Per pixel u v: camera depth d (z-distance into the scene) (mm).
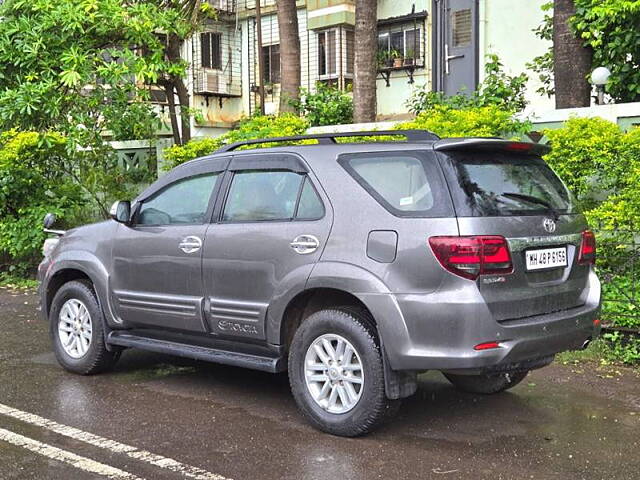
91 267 6203
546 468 4254
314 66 24250
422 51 20938
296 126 10570
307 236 4867
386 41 21891
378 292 4488
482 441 4699
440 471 4207
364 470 4223
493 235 4383
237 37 26875
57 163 12367
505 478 4113
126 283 5980
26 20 11211
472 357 4273
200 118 13008
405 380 4559
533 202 4785
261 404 5539
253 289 5137
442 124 8695
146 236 5840
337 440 4719
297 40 13836
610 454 4473
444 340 4312
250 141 5645
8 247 11539
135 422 5109
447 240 4332
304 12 24438
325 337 4797
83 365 6309
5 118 11336
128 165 12852
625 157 7309
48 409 5410
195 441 4719
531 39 18078
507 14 18500
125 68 11336
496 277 4375
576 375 6203
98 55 11562
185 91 13383
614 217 6754
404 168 4676
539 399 5609
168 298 5652
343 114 14828
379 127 9906
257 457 4434
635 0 9523
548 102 17516
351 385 4711
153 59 11742
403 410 5355
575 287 4953
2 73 11695
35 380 6238
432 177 4539
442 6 19875
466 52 19406
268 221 5152
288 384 6113
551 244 4746
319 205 4918
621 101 10641
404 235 4473
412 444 4645
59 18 11039
